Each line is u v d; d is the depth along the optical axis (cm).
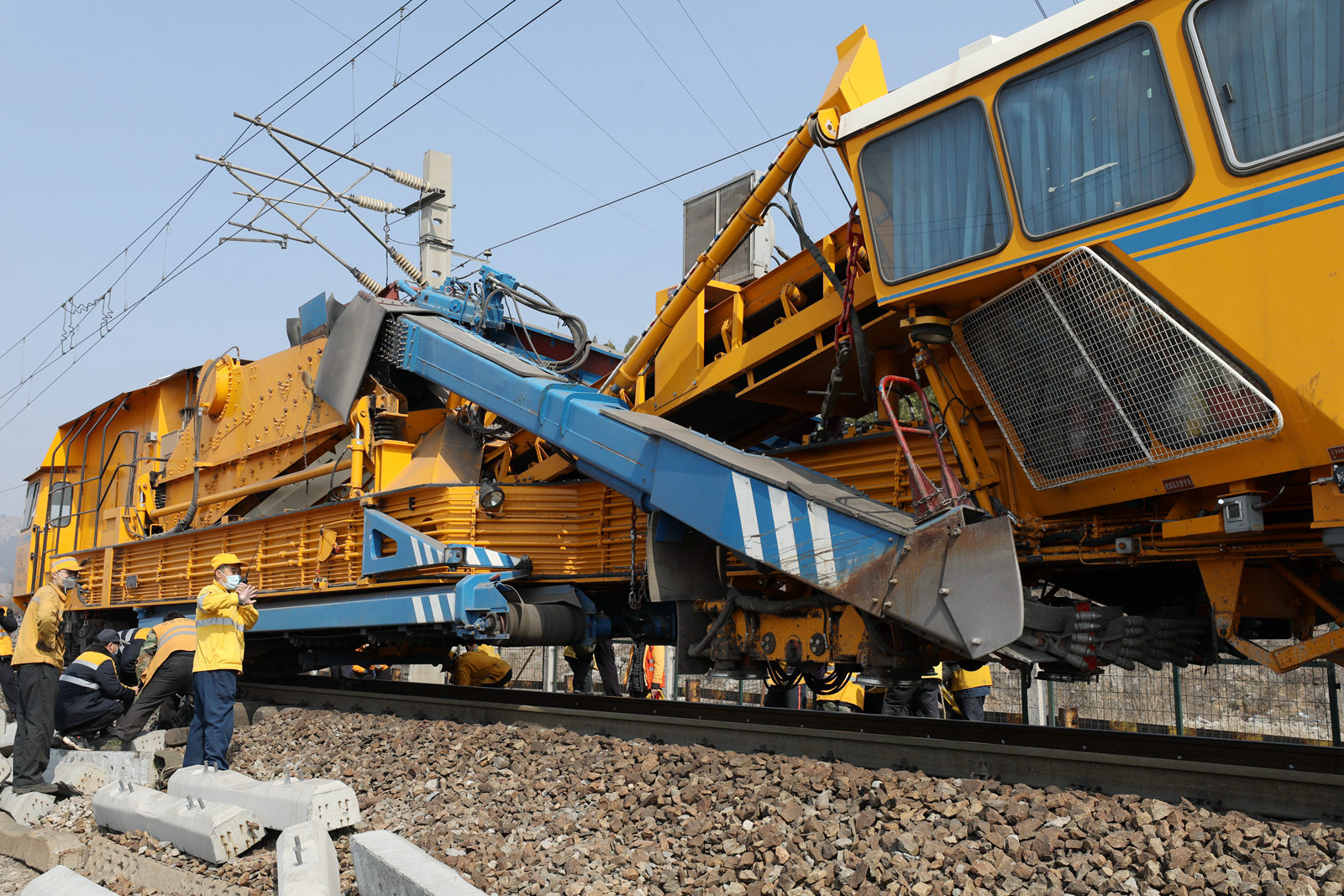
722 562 770
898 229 660
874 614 600
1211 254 518
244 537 1238
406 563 949
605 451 795
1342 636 529
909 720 681
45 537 1734
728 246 826
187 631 943
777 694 1078
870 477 764
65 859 648
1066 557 643
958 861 438
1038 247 587
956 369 667
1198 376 527
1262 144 503
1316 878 388
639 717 743
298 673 1275
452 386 943
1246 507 526
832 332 770
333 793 596
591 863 502
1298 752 511
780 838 487
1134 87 550
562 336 1164
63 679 937
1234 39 514
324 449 1172
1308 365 485
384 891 453
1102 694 1170
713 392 886
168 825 630
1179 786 496
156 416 1534
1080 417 593
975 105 620
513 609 892
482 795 647
